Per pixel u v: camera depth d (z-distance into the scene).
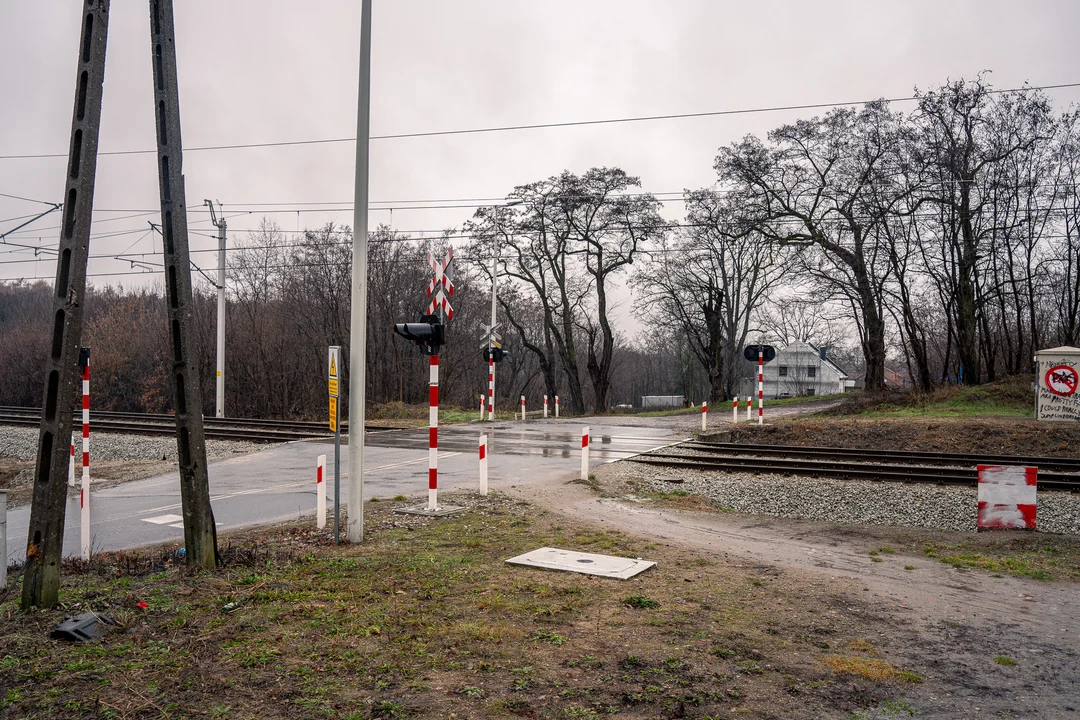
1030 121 31.27
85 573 7.10
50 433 5.81
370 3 8.89
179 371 7.12
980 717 4.17
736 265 43.16
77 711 4.03
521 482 14.49
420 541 8.84
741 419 28.95
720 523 11.29
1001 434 20.72
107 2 5.96
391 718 3.99
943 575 7.89
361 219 8.86
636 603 6.19
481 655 4.95
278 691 4.32
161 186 6.96
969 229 32.41
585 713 4.08
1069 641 5.59
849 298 35.38
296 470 16.36
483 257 42.38
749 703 4.27
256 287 45.72
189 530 7.17
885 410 28.78
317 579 6.86
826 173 34.47
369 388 46.03
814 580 7.32
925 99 31.91
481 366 54.78
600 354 68.75
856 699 4.38
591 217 40.59
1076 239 32.56
